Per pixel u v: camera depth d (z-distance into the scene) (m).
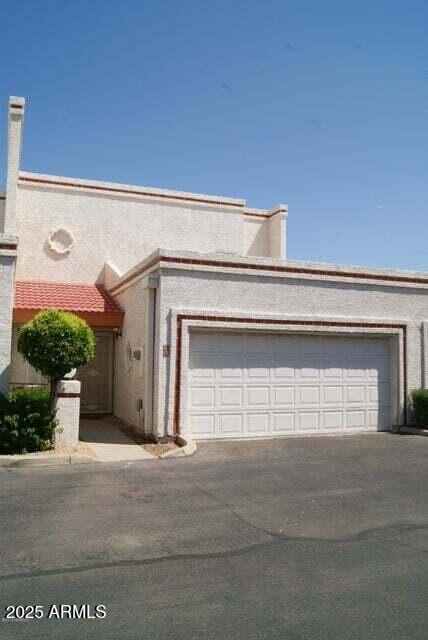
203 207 20.12
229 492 8.38
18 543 6.11
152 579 5.20
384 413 14.72
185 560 5.68
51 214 18.45
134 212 19.30
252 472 9.82
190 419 12.70
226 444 12.51
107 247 18.89
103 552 5.88
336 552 5.94
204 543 6.18
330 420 14.07
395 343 14.84
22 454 10.57
